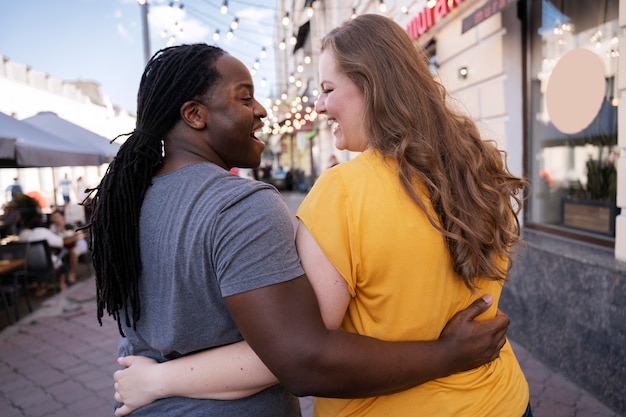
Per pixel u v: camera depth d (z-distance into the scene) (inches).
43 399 135.4
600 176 138.7
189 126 38.9
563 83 149.5
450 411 37.6
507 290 156.6
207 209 34.2
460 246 36.9
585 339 120.6
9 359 164.6
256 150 41.8
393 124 38.7
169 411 37.4
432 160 37.6
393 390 35.4
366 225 35.4
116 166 38.6
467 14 188.1
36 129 243.6
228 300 33.1
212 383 36.0
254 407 37.8
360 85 40.7
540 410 115.2
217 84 38.6
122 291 37.7
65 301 239.1
